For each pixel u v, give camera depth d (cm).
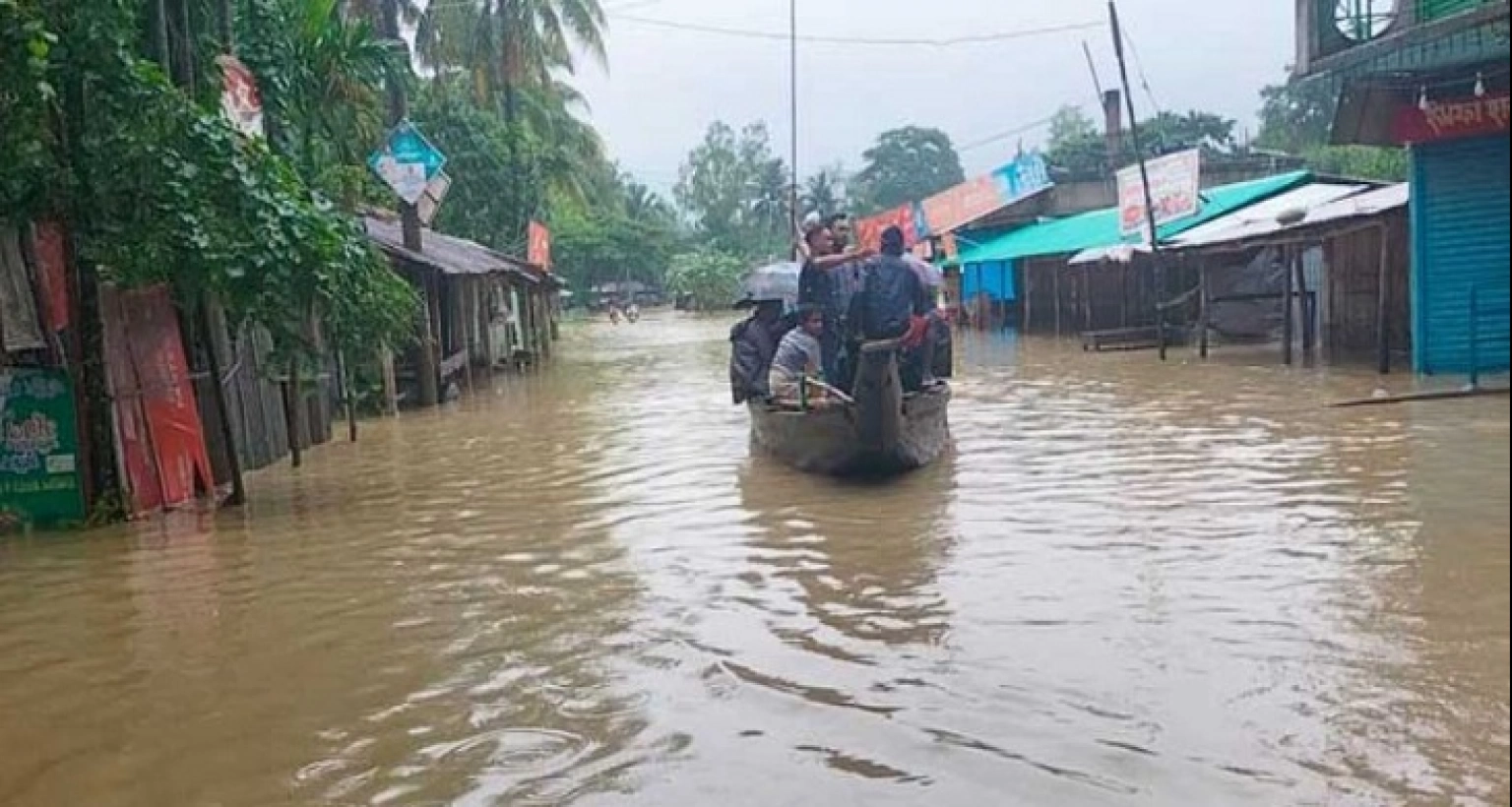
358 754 525
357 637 692
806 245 1201
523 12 3572
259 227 1008
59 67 955
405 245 2023
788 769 490
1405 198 1727
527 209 3753
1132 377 1947
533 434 1588
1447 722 496
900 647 632
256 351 1344
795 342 1201
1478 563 701
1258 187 2677
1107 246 2773
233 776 507
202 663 656
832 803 457
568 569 831
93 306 1023
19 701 608
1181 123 4666
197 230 978
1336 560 743
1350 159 3706
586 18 3769
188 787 498
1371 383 1594
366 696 596
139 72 980
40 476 1023
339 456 1438
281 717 571
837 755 501
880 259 1137
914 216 3722
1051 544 831
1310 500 918
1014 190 3594
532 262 3234
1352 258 1986
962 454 1234
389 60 2031
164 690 616
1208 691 546
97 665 659
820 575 783
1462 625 605
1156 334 2594
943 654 615
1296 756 475
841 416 1073
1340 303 2027
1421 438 1132
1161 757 482
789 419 1152
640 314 6494
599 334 4581
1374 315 1939
